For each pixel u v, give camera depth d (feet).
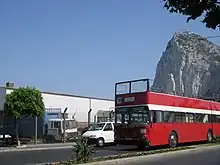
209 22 25.34
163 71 422.00
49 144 107.96
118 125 80.84
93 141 97.19
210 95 357.61
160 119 80.12
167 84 403.95
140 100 78.02
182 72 397.19
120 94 82.12
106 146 99.50
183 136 87.92
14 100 104.47
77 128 128.98
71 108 158.30
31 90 106.32
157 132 78.59
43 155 75.77
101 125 102.32
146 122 76.48
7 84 134.10
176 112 86.38
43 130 125.49
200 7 25.09
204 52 409.28
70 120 125.08
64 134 115.14
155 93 79.56
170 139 82.79
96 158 57.82
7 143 108.17
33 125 125.70
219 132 107.04
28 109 104.22
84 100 166.30
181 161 58.80
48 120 125.18
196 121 95.14
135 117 78.38
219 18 24.97
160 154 65.57
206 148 82.43
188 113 91.71
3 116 113.70
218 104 110.01
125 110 80.33
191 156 66.74
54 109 135.13
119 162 54.75
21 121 125.90
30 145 103.76
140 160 59.41
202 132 97.45
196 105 96.22
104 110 168.86
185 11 25.70
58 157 71.15
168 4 25.82
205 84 377.30
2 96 110.83
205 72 385.09
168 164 54.90
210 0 24.82
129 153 68.80
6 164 59.36
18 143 102.17
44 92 146.00
